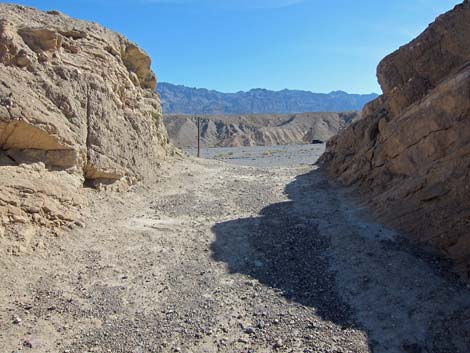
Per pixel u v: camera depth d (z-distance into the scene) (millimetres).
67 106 10211
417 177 9320
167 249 8547
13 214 7586
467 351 5594
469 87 8602
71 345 5605
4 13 10789
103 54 12406
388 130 10859
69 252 7855
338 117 113312
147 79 16438
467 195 7879
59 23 12164
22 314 6004
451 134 8953
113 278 7293
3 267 6809
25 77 9555
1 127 8414
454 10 10617
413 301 6625
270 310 6570
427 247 8023
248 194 12742
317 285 7297
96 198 10359
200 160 18688
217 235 9344
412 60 11234
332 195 12141
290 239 9078
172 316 6371
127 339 5816
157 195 12180
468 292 6723
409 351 5676
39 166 8930
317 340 5883
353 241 8688
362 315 6441
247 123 110125
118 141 11875
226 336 5961
